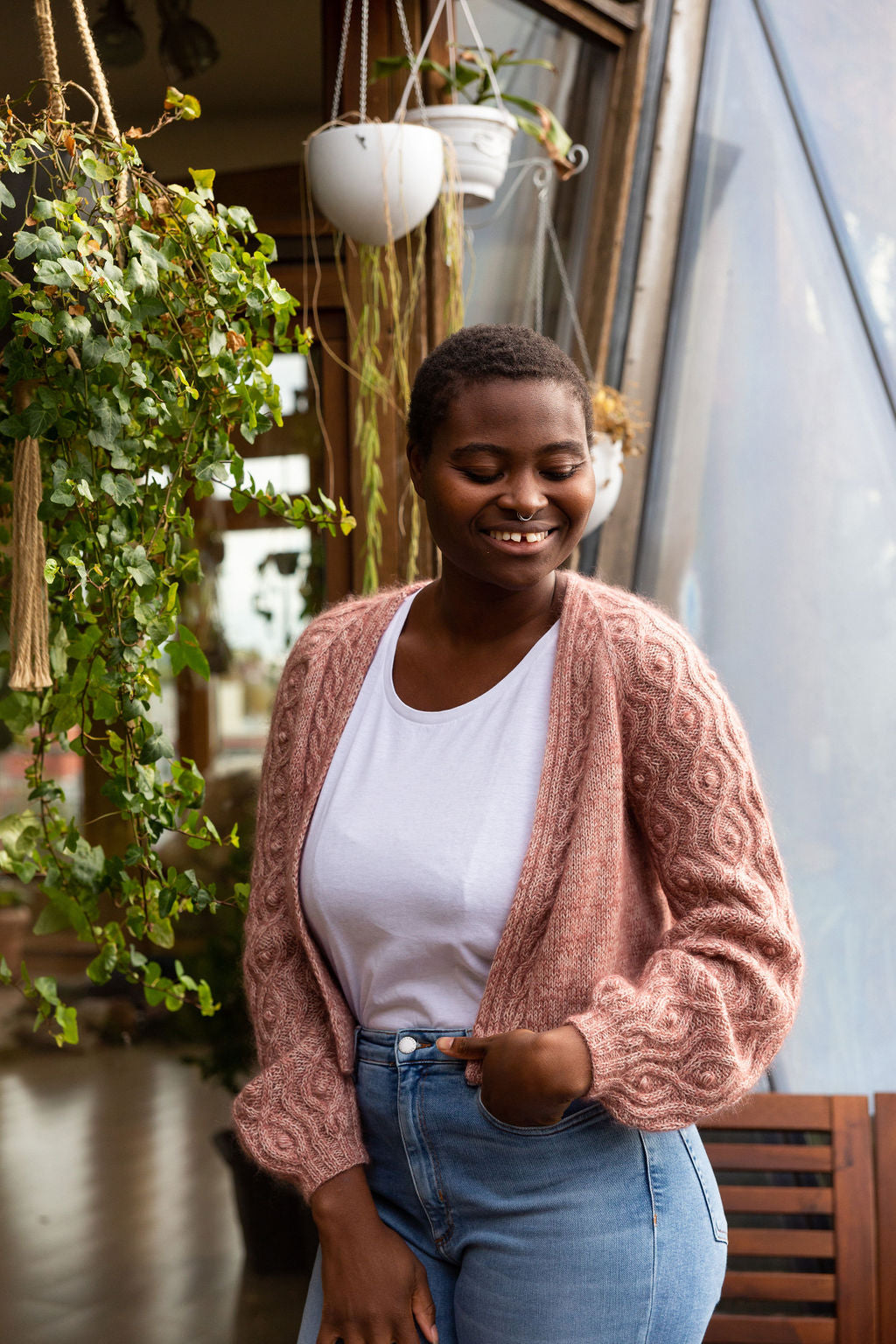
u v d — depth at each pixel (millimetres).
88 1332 2994
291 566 3500
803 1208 2205
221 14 3621
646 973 1163
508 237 2871
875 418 2980
